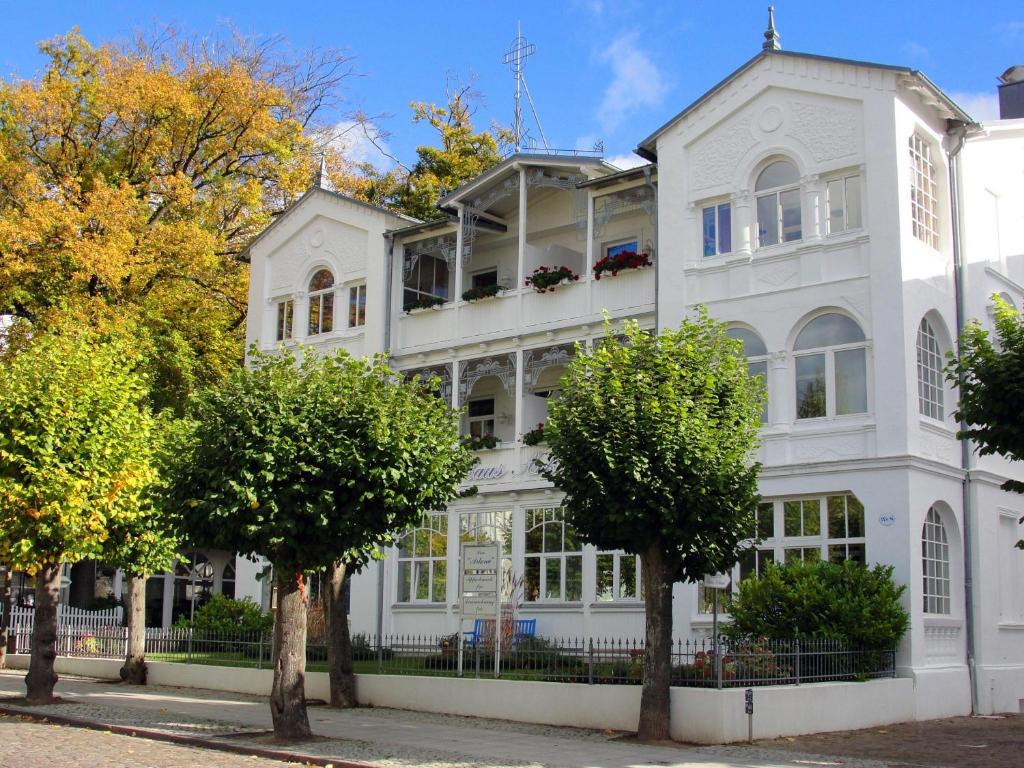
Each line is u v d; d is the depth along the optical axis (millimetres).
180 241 34219
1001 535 24734
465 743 16703
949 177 24812
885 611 20516
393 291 32250
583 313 28141
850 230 23484
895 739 17688
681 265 25609
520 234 29672
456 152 46188
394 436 17266
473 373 30297
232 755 15641
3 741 16250
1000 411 17031
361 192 44281
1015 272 26766
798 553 23047
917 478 22109
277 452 16578
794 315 23828
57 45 35031
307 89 44594
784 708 17719
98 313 32219
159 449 21125
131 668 26234
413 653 23672
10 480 19844
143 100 35406
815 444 23141
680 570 17672
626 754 15641
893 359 22375
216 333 37031
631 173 27031
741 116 25344
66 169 35156
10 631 31172
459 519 29625
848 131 23766
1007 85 30297
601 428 17297
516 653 21547
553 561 27766
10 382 20531
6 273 30906
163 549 24062
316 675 22594
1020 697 23672
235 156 39281
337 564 20906
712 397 17797
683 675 18109
